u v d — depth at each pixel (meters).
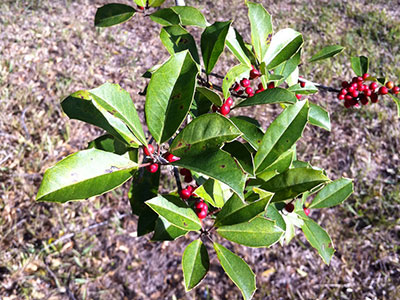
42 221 0.92
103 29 1.53
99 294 0.83
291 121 0.30
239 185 0.22
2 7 1.56
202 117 0.25
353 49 1.51
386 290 0.85
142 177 0.32
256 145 0.30
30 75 1.28
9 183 0.98
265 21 0.36
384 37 1.61
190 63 0.25
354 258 0.91
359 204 1.00
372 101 0.44
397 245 0.93
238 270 0.27
